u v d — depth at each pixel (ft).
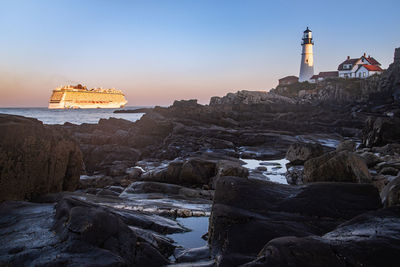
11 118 25.59
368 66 293.43
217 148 89.61
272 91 339.16
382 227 13.55
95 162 69.21
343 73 317.22
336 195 19.79
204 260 16.37
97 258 12.80
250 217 17.37
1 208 19.84
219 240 16.37
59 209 17.12
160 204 31.37
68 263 12.21
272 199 19.35
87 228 14.06
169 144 89.97
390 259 10.95
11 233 15.14
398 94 195.31
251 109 187.93
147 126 112.27
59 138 30.22
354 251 11.33
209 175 52.16
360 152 74.54
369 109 171.22
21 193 24.54
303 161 65.46
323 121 144.46
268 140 101.14
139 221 22.07
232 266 13.84
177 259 16.76
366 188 20.49
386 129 82.84
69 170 32.48
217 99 276.21
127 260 14.26
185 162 52.31
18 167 24.14
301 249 11.16
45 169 27.61
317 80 331.77
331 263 10.77
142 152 79.92
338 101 229.04
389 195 20.02
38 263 12.18
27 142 25.22
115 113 420.77
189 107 190.70
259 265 10.59
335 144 98.37
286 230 16.34
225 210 17.89
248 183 20.59
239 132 110.01
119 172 58.39
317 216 17.94
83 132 105.81
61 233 14.53
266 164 71.82
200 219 27.14
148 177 52.01
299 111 185.88
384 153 70.95
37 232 15.11
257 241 15.47
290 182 53.01
